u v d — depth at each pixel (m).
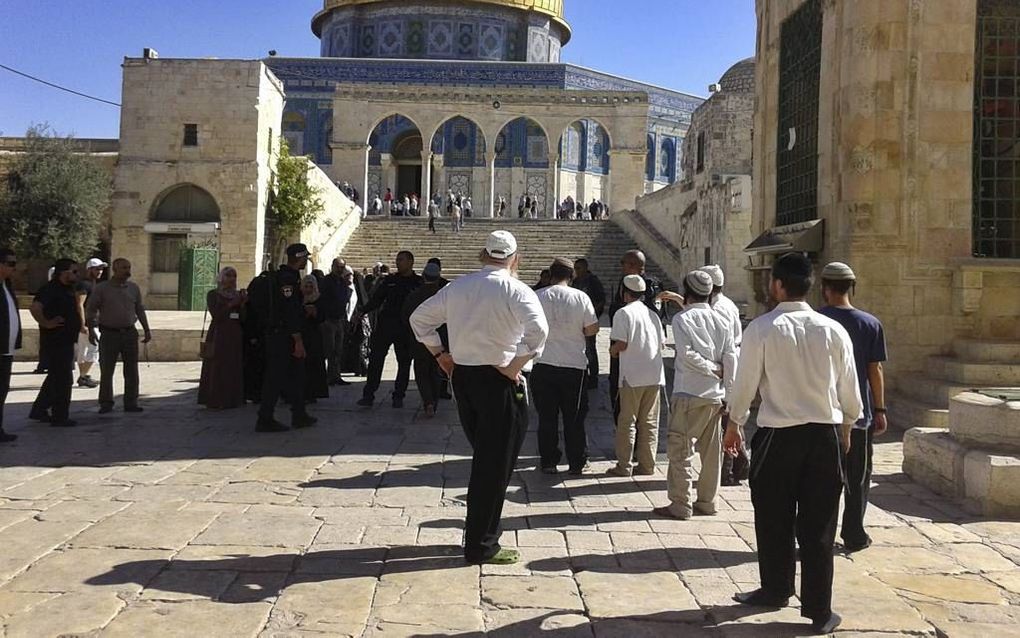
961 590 5.10
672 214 33.22
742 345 4.75
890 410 10.44
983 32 11.03
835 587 5.09
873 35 10.59
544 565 5.34
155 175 27.97
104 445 8.66
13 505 6.40
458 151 46.47
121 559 5.25
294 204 29.72
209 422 10.13
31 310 9.49
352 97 40.34
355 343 15.05
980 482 6.77
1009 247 11.16
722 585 5.05
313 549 5.52
